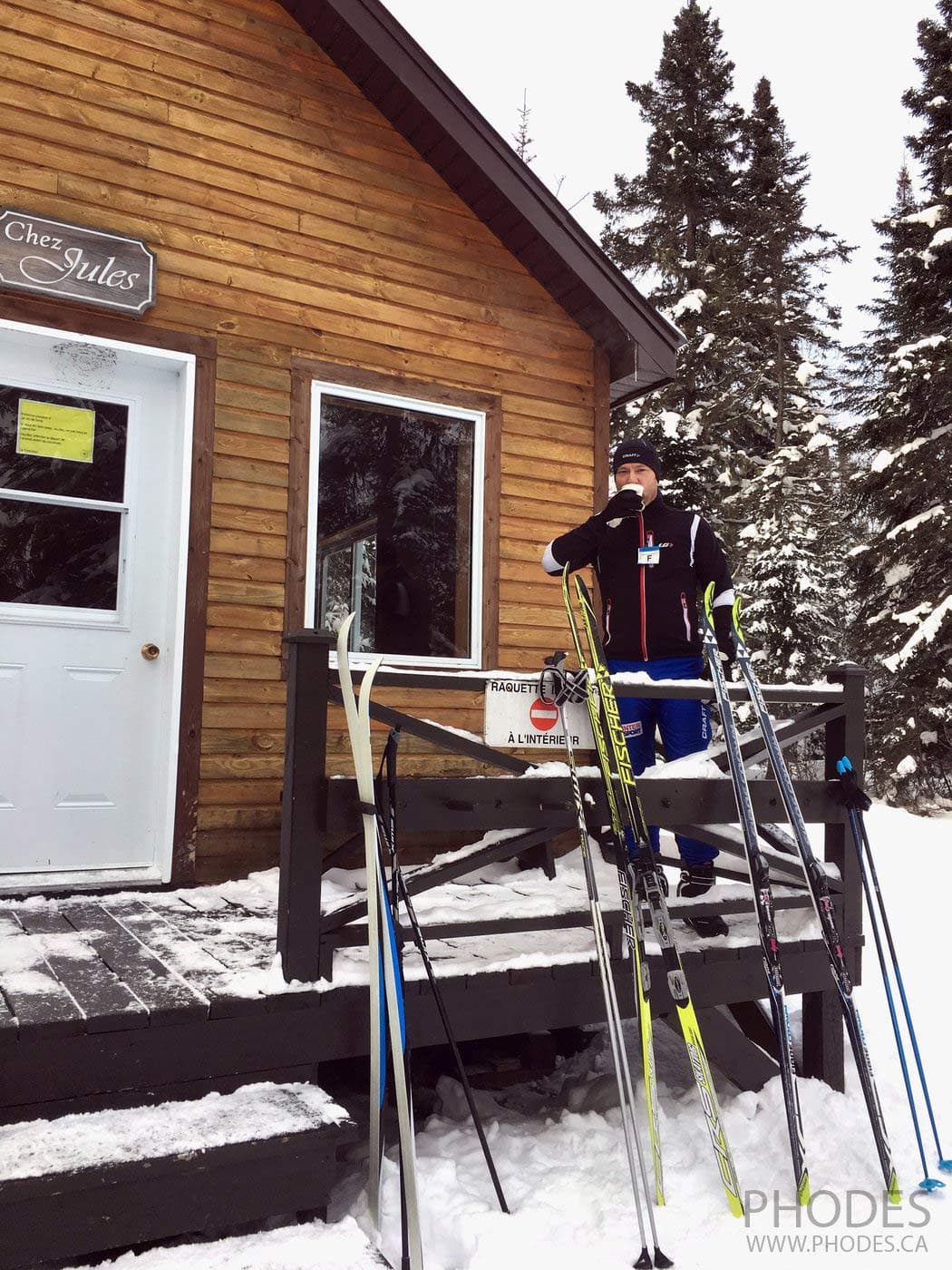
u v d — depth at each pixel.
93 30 3.93
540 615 4.93
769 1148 2.88
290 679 2.60
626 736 3.34
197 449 4.01
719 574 3.24
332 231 4.45
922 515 13.63
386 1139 2.88
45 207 3.75
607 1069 3.72
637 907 2.68
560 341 5.11
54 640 3.81
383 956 2.41
